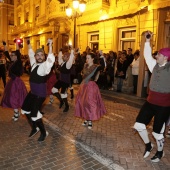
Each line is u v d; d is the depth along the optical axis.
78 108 4.36
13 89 4.71
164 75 2.90
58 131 4.28
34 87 3.62
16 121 4.82
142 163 3.11
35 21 19.12
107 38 11.45
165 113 2.96
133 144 3.74
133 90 8.30
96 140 3.86
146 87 7.48
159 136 3.06
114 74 8.84
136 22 9.73
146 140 3.21
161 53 2.90
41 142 3.75
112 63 8.95
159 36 8.83
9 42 24.88
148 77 7.31
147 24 9.24
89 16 12.34
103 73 8.88
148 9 9.06
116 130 4.40
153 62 3.13
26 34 20.69
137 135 4.16
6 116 5.19
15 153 3.32
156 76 2.97
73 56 5.35
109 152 3.41
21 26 21.22
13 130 4.28
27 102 3.72
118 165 3.01
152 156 3.33
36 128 3.93
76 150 3.48
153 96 3.00
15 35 23.70
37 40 19.06
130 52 8.30
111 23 11.10
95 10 11.67
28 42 4.07
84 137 3.98
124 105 6.46
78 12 9.49
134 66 8.02
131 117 5.30
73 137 3.98
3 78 8.22
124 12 9.97
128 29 10.42
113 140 3.89
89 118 4.18
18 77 4.79
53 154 3.33
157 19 8.77
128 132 4.31
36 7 18.98
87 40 12.88
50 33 16.42
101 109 4.34
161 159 3.26
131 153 3.41
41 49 3.63
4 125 4.55
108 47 11.42
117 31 10.89
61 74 5.47
